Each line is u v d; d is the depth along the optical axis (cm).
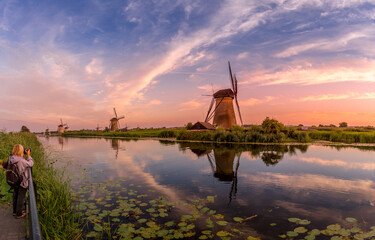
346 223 638
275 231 581
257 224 624
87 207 730
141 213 692
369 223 639
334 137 4025
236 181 1138
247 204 795
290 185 1063
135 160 1838
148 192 927
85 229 573
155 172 1352
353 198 872
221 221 638
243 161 1773
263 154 2197
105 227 588
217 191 958
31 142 1938
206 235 554
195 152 2378
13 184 455
